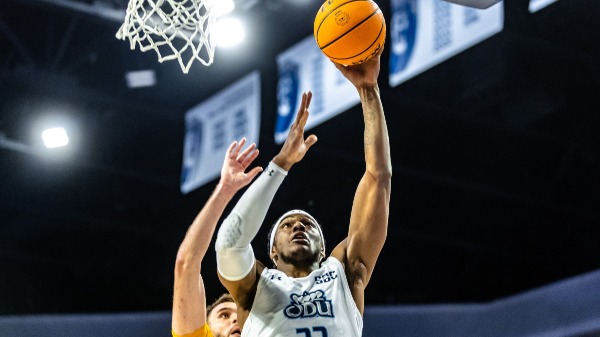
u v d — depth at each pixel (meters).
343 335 4.00
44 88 11.99
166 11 6.18
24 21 11.48
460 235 14.35
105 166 13.51
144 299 15.02
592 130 12.48
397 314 9.59
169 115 12.98
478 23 8.97
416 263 14.52
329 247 13.81
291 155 4.20
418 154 13.09
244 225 4.04
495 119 12.23
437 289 14.58
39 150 12.82
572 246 14.02
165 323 9.48
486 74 11.59
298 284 4.14
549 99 11.93
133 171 13.76
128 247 15.04
